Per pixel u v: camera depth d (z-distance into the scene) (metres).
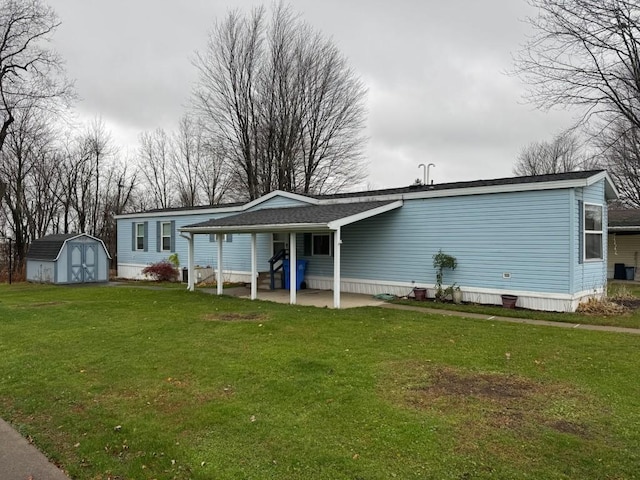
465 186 11.17
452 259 11.14
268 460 3.35
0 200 24.31
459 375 5.34
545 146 40.16
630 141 20.66
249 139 28.31
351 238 13.63
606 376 5.26
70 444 3.73
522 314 9.39
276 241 16.02
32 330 8.30
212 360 6.09
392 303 11.44
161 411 4.36
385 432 3.78
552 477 3.06
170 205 34.84
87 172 31.08
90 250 19.12
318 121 28.80
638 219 18.05
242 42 27.84
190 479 3.11
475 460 3.30
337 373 5.44
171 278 18.80
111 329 8.30
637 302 11.28
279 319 9.13
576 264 9.63
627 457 3.33
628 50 13.38
